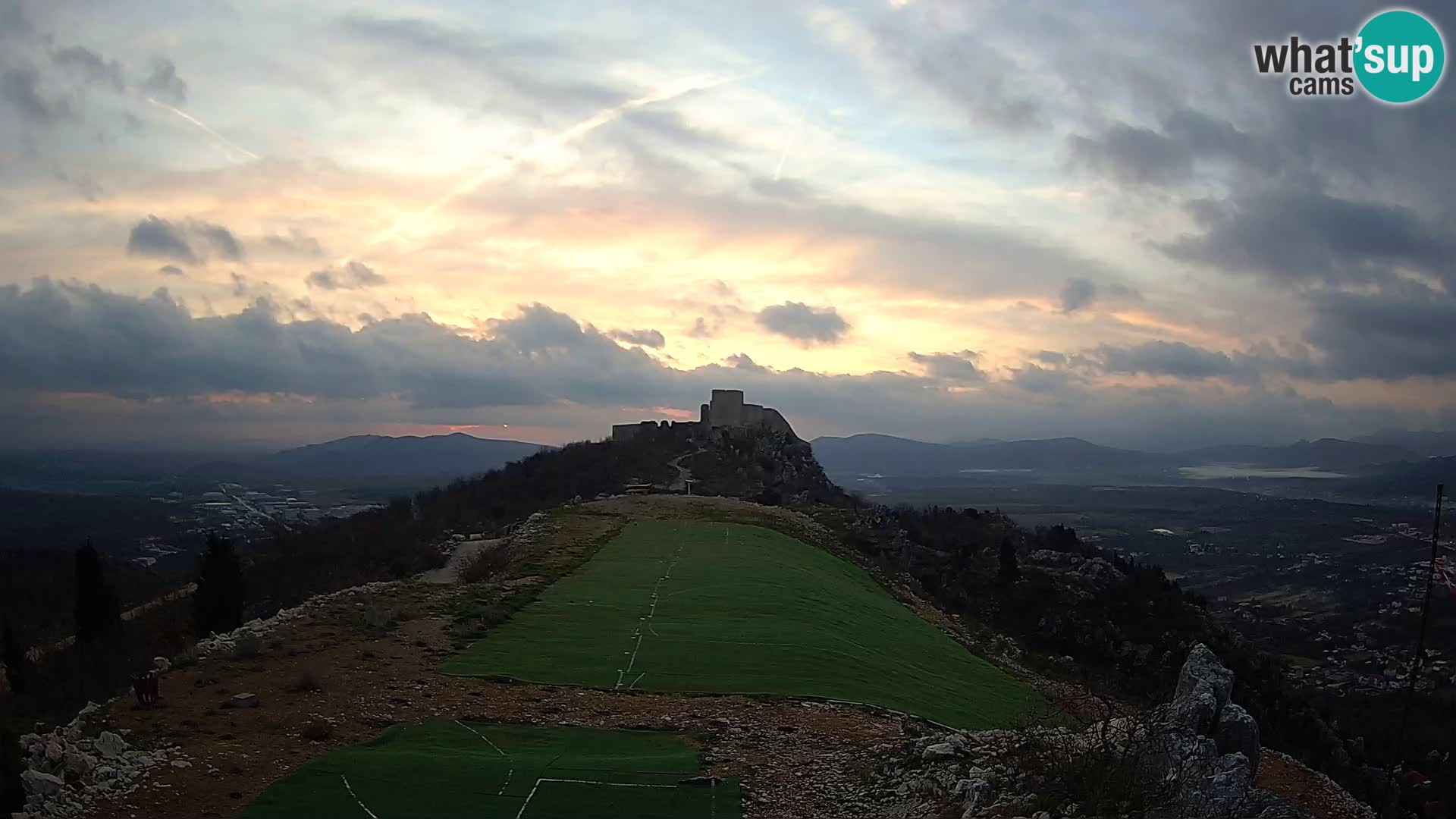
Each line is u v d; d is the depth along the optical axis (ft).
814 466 378.12
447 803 52.47
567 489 289.94
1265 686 170.19
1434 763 132.46
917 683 94.73
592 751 63.05
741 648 92.63
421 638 91.30
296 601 166.20
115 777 53.06
